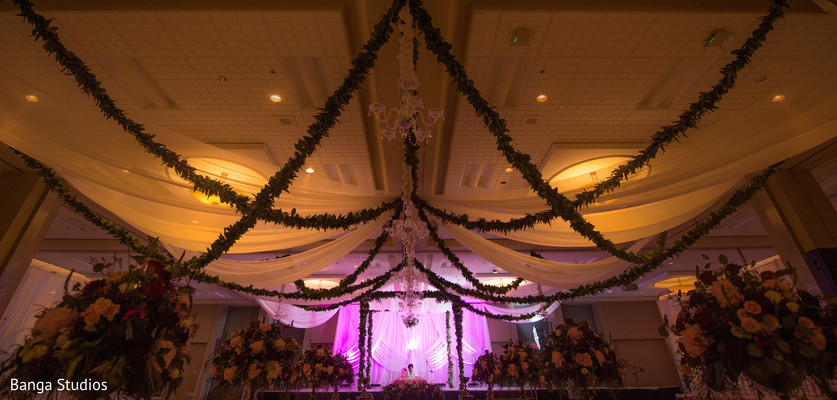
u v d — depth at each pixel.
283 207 3.63
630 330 13.89
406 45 2.10
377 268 9.07
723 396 2.30
